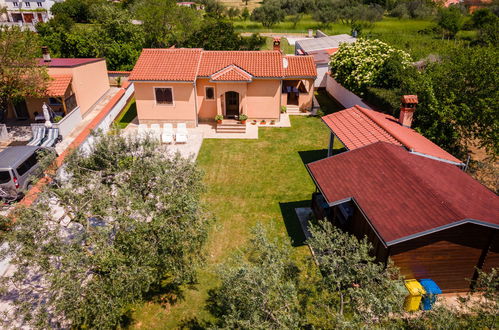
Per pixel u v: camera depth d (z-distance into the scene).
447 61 22.22
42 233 9.43
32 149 17.92
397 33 57.31
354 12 70.44
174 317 12.06
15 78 22.86
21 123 26.09
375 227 11.43
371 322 8.16
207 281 13.52
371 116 19.45
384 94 24.20
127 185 10.54
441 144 19.44
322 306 9.33
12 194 16.30
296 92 29.67
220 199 18.52
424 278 12.34
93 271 9.77
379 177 13.74
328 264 9.23
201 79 26.52
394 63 25.47
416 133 18.89
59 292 9.19
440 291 11.80
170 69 26.09
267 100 27.41
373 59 26.81
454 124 19.41
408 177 13.27
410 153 15.36
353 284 9.68
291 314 8.27
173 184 10.84
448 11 60.38
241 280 8.38
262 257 9.69
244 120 26.41
